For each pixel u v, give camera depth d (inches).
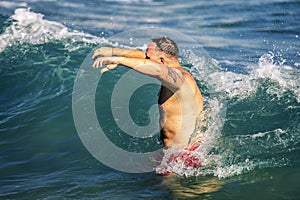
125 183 783.1
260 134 880.9
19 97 1174.3
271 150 834.8
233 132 887.7
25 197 763.4
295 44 1443.2
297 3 1871.3
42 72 1248.2
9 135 999.0
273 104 987.3
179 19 1759.4
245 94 1034.7
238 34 1560.0
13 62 1302.9
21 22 1536.7
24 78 1233.4
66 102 1099.9
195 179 775.7
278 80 1083.9
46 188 788.0
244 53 1380.4
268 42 1470.2
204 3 1966.0
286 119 931.3
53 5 1950.1
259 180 754.2
